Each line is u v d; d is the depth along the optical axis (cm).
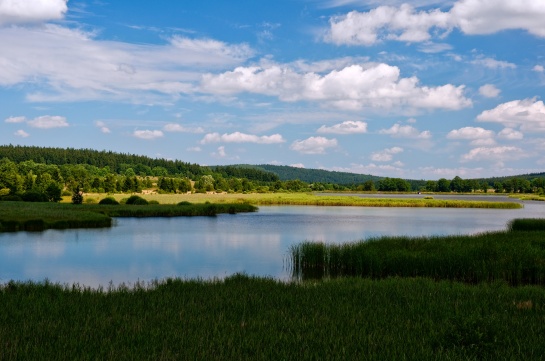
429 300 1357
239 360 806
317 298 1397
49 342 900
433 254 2334
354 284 1686
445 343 910
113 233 4394
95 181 13988
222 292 1491
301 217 6994
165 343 893
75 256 3027
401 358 830
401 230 5178
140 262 2825
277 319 1128
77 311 1180
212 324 1060
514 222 4338
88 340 916
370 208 9838
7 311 1184
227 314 1177
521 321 1094
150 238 4056
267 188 19875
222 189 18650
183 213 6988
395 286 1620
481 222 6391
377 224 5919
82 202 8050
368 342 922
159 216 6662
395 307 1266
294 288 1592
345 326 1055
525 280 2191
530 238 2892
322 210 8900
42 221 4759
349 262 2525
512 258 2238
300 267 2683
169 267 2666
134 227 5028
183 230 4781
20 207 6119
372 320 1112
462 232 4975
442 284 1666
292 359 821
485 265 2189
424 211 8975
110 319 1088
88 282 2191
